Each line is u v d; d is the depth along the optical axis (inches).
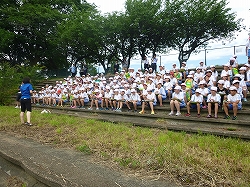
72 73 948.6
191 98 326.0
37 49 1165.1
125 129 254.7
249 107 309.6
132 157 165.2
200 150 171.9
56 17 1029.8
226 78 340.5
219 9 816.9
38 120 332.8
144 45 972.6
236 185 118.4
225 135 218.5
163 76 463.8
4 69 676.7
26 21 967.0
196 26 859.4
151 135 223.9
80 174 143.6
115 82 514.3
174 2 821.9
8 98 633.6
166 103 397.7
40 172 147.1
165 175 138.4
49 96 592.7
